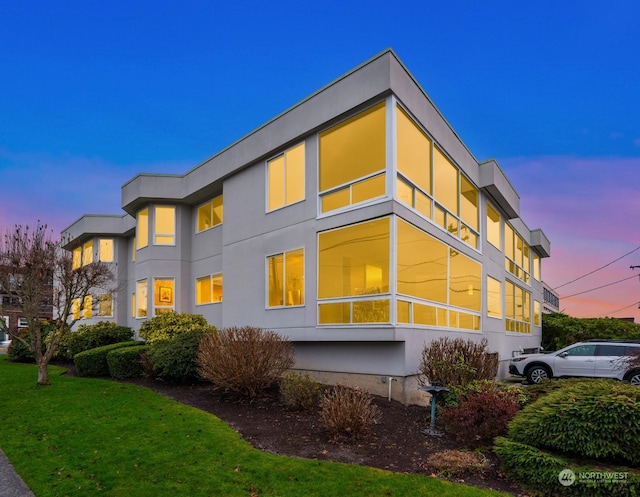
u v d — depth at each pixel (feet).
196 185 51.39
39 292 37.22
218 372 29.45
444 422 23.81
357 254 32.53
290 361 31.53
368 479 16.92
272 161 41.88
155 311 53.67
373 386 31.71
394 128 31.37
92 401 29.37
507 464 17.79
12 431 23.21
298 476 17.08
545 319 90.33
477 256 48.21
